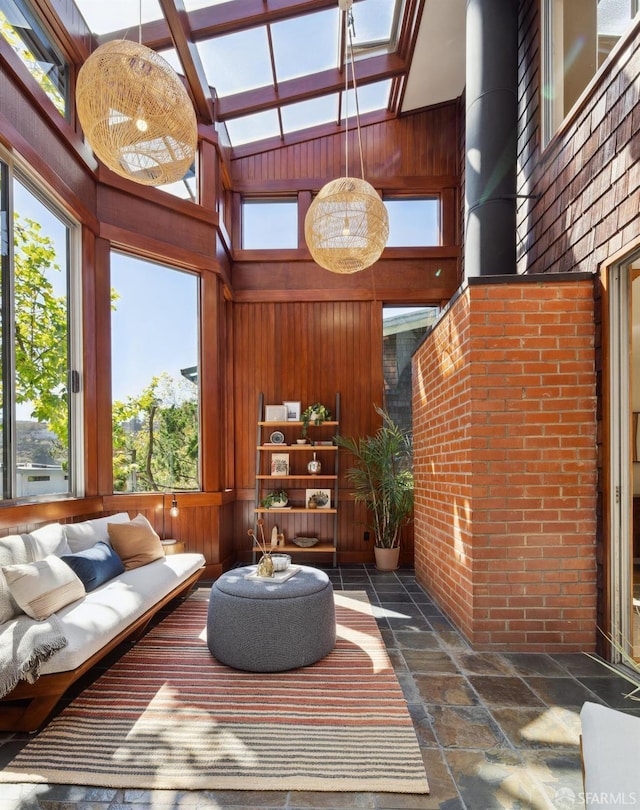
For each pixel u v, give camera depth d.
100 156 2.39
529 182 3.44
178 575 3.03
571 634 2.57
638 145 2.17
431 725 1.86
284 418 4.86
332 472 4.91
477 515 2.62
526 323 2.63
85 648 1.91
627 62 2.24
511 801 1.46
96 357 3.50
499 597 2.60
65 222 3.25
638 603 3.03
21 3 2.81
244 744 1.74
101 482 3.51
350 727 1.84
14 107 2.58
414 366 4.25
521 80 3.58
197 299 4.35
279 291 5.03
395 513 4.56
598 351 2.56
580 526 2.59
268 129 4.93
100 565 2.65
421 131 5.09
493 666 2.38
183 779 1.56
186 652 2.55
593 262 2.60
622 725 1.05
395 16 4.00
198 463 4.25
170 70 2.29
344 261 3.61
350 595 3.60
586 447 2.60
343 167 5.09
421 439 3.92
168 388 4.10
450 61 4.36
